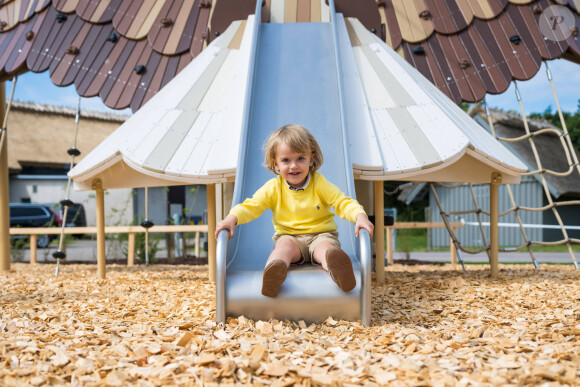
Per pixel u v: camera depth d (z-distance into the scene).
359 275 3.22
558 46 6.97
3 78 8.22
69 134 27.92
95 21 7.85
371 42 5.96
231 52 5.97
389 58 5.74
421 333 2.96
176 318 3.54
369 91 5.36
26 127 26.86
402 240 14.03
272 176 4.20
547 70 7.23
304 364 2.30
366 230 3.12
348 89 5.25
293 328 3.05
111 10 7.90
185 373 2.19
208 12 7.69
